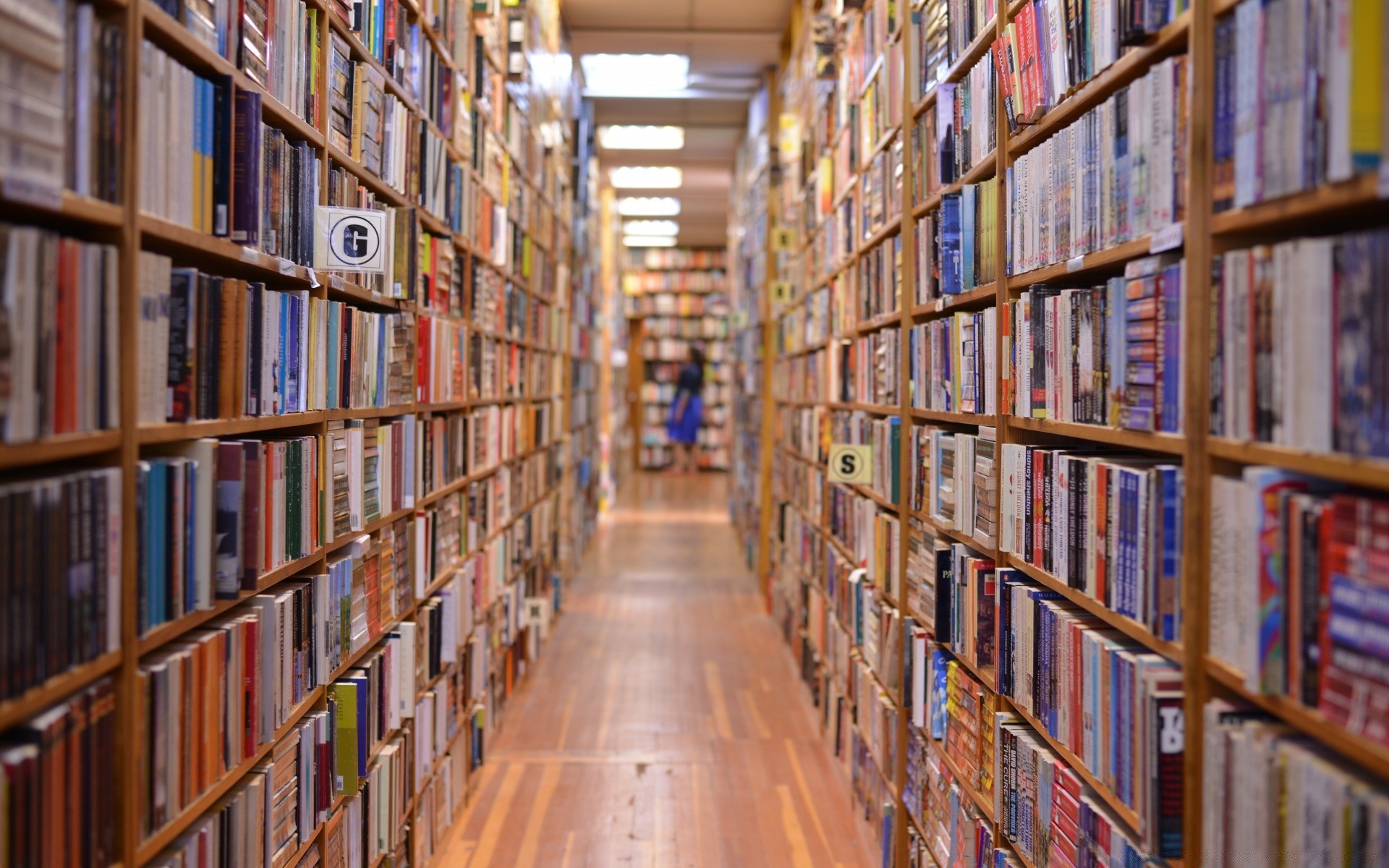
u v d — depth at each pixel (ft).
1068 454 6.89
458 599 12.42
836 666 14.80
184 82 5.52
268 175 6.73
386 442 9.60
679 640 21.76
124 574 4.97
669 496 48.42
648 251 61.57
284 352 7.04
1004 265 8.00
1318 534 4.01
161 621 5.36
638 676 19.12
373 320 9.14
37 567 4.24
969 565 8.78
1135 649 5.85
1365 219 4.30
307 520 7.45
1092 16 6.19
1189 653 4.95
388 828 9.62
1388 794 3.71
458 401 12.80
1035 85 7.14
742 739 15.83
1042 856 7.06
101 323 4.75
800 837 12.44
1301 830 4.11
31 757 4.20
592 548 32.89
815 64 17.15
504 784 13.99
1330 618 3.94
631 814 13.03
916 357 10.76
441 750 11.76
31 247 4.09
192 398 5.64
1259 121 4.34
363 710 8.86
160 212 5.30
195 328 5.65
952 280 9.36
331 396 8.07
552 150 22.74
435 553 11.68
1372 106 3.62
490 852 11.92
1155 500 5.27
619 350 49.37
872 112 13.26
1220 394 4.75
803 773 14.52
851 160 14.79
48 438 4.27
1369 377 3.67
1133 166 5.66
